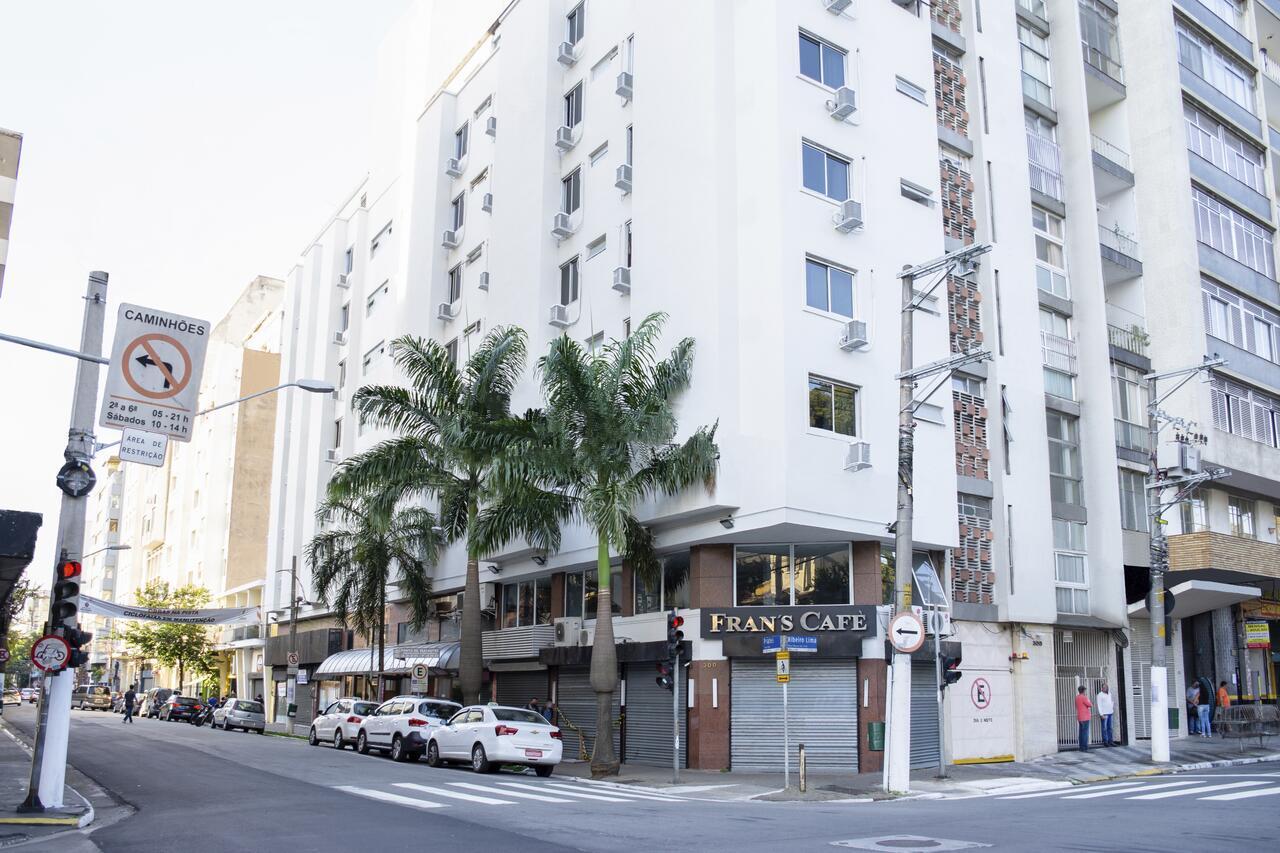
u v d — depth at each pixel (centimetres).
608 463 2459
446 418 2939
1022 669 2759
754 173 2591
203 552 7594
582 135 3247
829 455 2455
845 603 2514
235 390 7756
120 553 11569
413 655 3650
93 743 3272
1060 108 3347
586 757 2864
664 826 1331
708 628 2516
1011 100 3138
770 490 2389
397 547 3591
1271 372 3600
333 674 4306
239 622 5556
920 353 2714
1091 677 2989
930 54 2952
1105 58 3556
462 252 3991
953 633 2644
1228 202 3625
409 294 4228
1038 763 2589
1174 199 3394
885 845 1112
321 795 1723
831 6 2702
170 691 6162
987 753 2655
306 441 5516
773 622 2473
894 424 2606
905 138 2817
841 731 2441
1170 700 3216
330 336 5275
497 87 3797
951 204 2942
